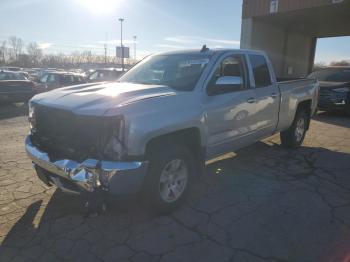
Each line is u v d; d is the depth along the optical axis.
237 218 3.67
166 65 4.63
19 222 3.55
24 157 5.88
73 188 3.37
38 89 15.24
